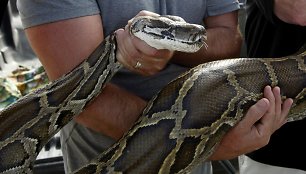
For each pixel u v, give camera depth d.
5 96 2.60
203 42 1.85
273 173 2.25
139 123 1.80
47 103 1.86
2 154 1.82
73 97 1.86
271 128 1.88
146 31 1.78
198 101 1.81
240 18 2.32
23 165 1.84
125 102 1.88
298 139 2.16
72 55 1.84
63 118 1.87
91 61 1.85
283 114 1.91
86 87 1.86
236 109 1.84
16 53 2.85
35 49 1.86
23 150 1.84
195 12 2.01
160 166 1.77
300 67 1.97
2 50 2.80
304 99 1.98
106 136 1.97
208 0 2.04
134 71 1.88
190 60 2.02
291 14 2.05
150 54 1.81
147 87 1.98
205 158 1.84
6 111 1.86
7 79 2.65
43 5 1.82
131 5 1.89
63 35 1.83
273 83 1.91
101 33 1.86
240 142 1.86
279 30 2.13
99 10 1.88
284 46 2.14
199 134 1.80
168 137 1.78
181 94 1.81
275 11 2.07
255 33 2.20
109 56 1.85
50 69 1.86
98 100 1.86
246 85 1.87
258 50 2.20
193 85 1.83
